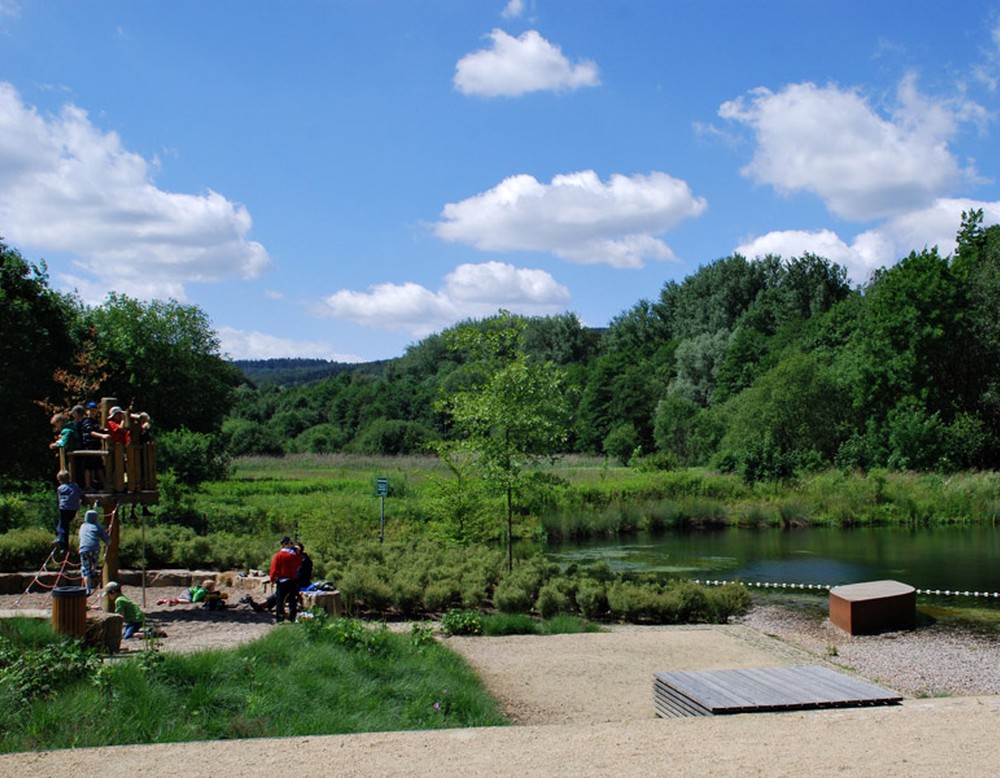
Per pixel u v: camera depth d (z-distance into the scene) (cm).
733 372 7612
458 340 2116
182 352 4825
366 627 1238
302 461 5716
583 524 3322
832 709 819
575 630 1543
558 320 11294
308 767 614
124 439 1380
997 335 5059
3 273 3036
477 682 1073
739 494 3975
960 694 1195
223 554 1988
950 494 3781
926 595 2073
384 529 2691
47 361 3061
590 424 7925
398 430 6469
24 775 600
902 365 4844
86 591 1041
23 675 805
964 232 5994
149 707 792
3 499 2405
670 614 1728
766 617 1848
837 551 2853
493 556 2092
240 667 911
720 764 611
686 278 11175
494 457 2041
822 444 5006
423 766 614
